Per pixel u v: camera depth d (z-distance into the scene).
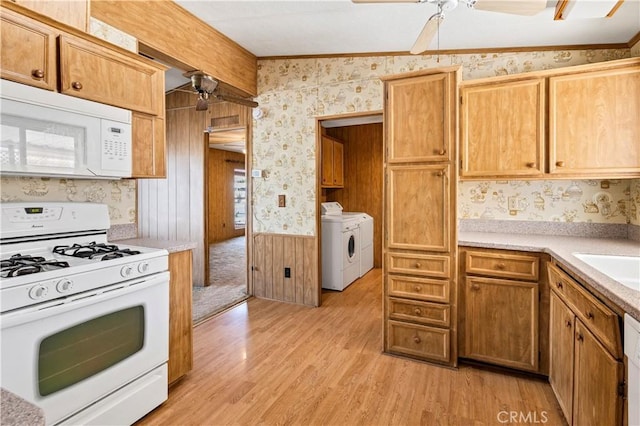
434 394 2.07
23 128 1.56
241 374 2.30
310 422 1.83
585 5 1.97
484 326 2.31
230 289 4.30
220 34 3.14
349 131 5.55
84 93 1.80
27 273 1.38
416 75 2.37
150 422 1.82
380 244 5.46
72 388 1.49
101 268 1.59
